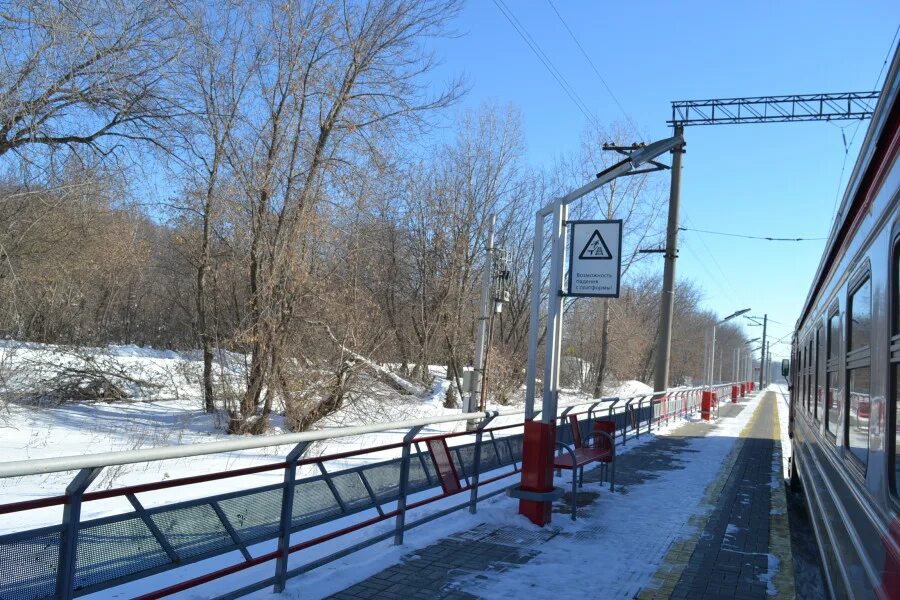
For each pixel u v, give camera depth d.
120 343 37.69
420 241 28.88
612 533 7.54
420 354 28.20
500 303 23.56
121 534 3.71
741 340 113.06
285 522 4.86
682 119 23.12
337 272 17.50
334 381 16.98
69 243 19.75
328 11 15.98
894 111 3.20
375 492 6.01
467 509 8.01
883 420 3.17
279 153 16.41
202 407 20.16
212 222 17.75
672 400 24.02
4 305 18.48
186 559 4.06
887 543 2.86
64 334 24.55
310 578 5.27
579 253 7.83
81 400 20.36
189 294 23.50
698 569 6.32
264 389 17.53
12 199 15.18
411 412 20.44
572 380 46.47
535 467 7.64
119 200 16.83
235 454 12.88
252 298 16.47
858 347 4.17
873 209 3.79
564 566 6.15
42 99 13.02
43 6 12.04
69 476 10.88
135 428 16.28
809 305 9.45
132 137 15.04
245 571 5.40
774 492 10.51
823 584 6.41
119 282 31.33
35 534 3.22
